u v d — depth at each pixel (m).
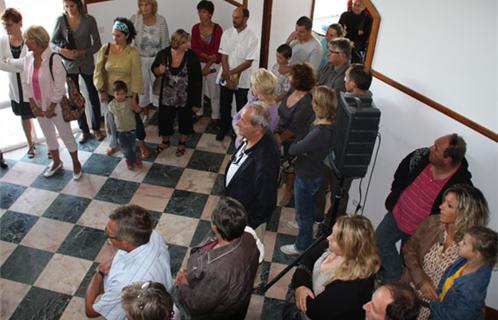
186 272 2.04
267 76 3.12
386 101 2.96
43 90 3.49
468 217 1.99
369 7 2.91
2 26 3.64
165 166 4.21
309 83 3.13
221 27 4.77
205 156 4.39
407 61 2.72
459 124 2.47
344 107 2.36
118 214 1.91
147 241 1.92
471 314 1.86
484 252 1.82
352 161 2.40
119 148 4.34
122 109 3.81
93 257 3.20
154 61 4.09
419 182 2.52
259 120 2.42
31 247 3.26
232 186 2.59
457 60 2.40
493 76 2.24
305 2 4.60
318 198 3.40
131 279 1.85
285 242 3.46
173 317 1.83
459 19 2.34
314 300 1.94
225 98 4.42
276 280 2.84
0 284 2.96
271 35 4.64
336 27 4.05
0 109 4.49
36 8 4.12
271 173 2.52
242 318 2.12
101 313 1.91
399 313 1.57
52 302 2.86
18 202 3.67
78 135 4.58
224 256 1.91
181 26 5.04
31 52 3.44
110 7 4.44
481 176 2.44
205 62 4.52
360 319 1.85
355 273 1.85
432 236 2.23
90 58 4.18
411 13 2.61
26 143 4.34
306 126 3.18
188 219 3.59
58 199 3.72
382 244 2.79
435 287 2.12
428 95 2.62
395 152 2.97
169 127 4.31
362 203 3.42
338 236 1.88
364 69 2.75
